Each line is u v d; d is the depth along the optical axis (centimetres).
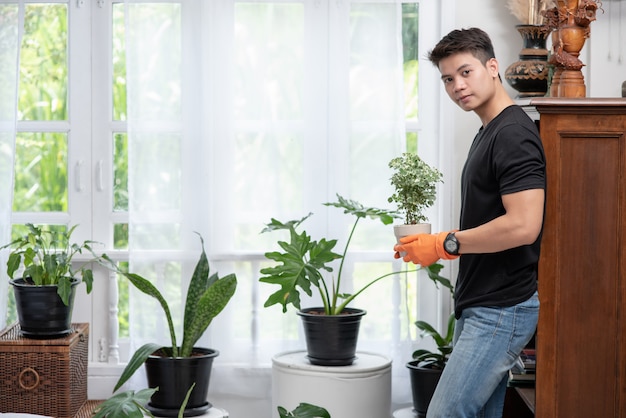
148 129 373
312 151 376
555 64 288
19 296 342
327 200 376
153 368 339
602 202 266
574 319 268
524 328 258
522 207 245
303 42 375
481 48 260
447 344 355
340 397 334
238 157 380
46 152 393
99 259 354
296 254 335
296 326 379
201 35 371
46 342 340
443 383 259
